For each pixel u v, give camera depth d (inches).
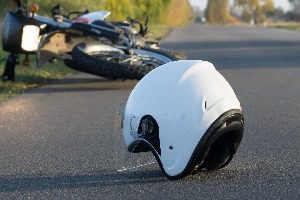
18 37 200.5
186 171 111.0
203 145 109.7
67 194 110.9
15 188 113.7
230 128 110.7
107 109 166.9
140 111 112.8
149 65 195.0
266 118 154.6
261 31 966.4
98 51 200.8
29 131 146.2
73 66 197.8
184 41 575.8
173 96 111.0
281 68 278.8
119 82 224.1
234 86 211.0
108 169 120.3
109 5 689.0
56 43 201.2
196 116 109.7
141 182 113.7
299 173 116.4
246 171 117.2
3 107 170.2
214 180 113.3
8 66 214.8
